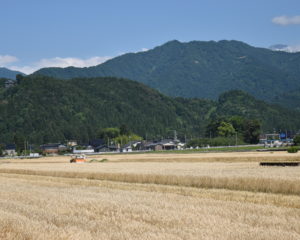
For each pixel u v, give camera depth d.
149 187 27.91
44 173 44.41
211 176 27.53
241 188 25.42
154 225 14.74
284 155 60.09
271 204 19.56
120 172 35.59
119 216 16.34
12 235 13.39
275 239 12.58
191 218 15.56
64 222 15.45
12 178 40.72
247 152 85.44
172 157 76.31
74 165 58.56
